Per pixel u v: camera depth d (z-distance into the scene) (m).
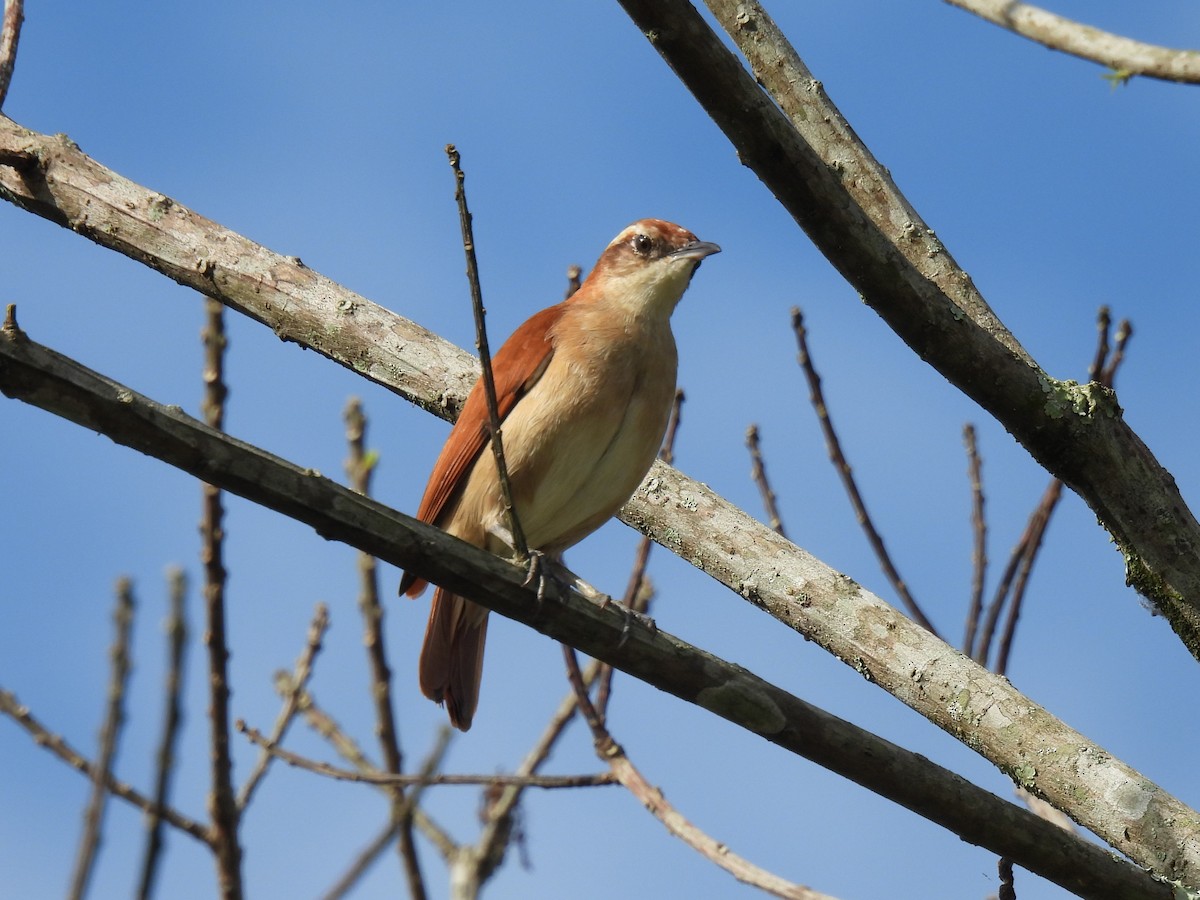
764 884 10.80
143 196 12.31
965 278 10.84
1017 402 9.59
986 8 8.59
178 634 8.44
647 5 8.67
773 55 11.55
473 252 8.61
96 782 8.13
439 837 12.58
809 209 9.20
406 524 8.44
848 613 10.84
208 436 7.77
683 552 11.60
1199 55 7.71
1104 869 8.97
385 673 11.51
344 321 12.09
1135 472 9.64
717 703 8.93
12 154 12.41
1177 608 9.66
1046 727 10.00
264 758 10.66
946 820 8.95
